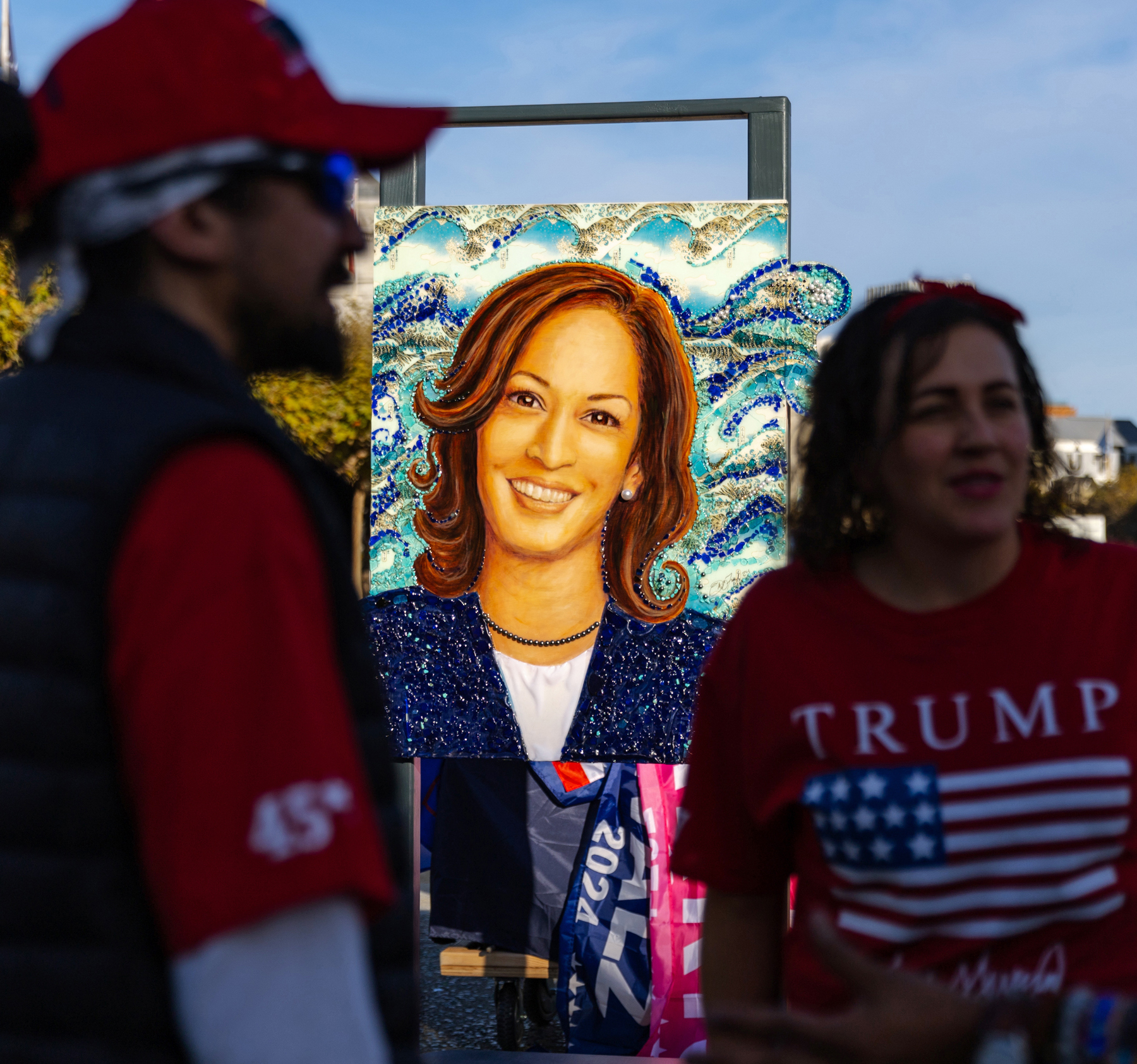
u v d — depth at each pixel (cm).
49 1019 79
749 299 315
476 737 321
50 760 80
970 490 124
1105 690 122
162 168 90
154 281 94
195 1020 76
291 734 78
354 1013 79
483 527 323
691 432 318
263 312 96
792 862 142
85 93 90
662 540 319
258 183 93
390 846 93
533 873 327
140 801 78
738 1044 94
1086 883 119
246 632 79
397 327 324
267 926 76
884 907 123
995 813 120
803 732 128
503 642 321
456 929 329
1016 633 125
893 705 125
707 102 315
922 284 139
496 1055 293
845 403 134
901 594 132
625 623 320
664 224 317
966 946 119
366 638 94
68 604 81
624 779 327
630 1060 290
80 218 92
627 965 317
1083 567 129
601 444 319
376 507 326
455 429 323
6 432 88
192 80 89
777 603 137
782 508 316
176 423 84
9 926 79
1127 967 117
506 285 321
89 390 89
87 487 83
